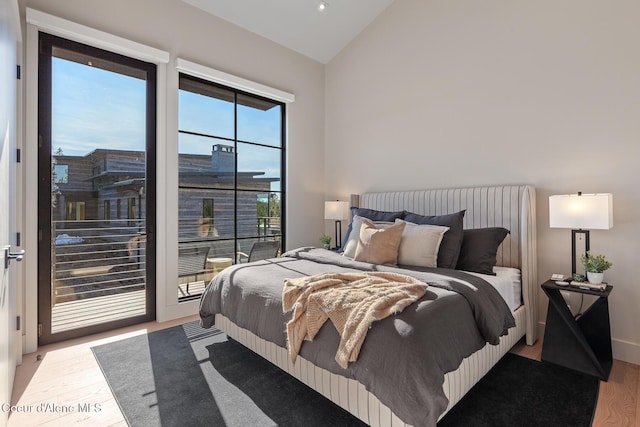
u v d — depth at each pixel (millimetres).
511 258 2707
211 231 3457
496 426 1582
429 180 3408
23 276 2348
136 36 2873
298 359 1788
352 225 3055
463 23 3145
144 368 2145
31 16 2330
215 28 3406
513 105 2826
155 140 3051
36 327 2404
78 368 2146
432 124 3383
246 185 3770
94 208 2732
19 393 1867
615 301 2340
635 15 2256
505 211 2748
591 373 2051
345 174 4285
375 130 3922
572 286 2188
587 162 2451
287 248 4117
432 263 2402
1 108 1533
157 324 2951
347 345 1423
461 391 1625
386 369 1315
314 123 4410
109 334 2713
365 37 4016
